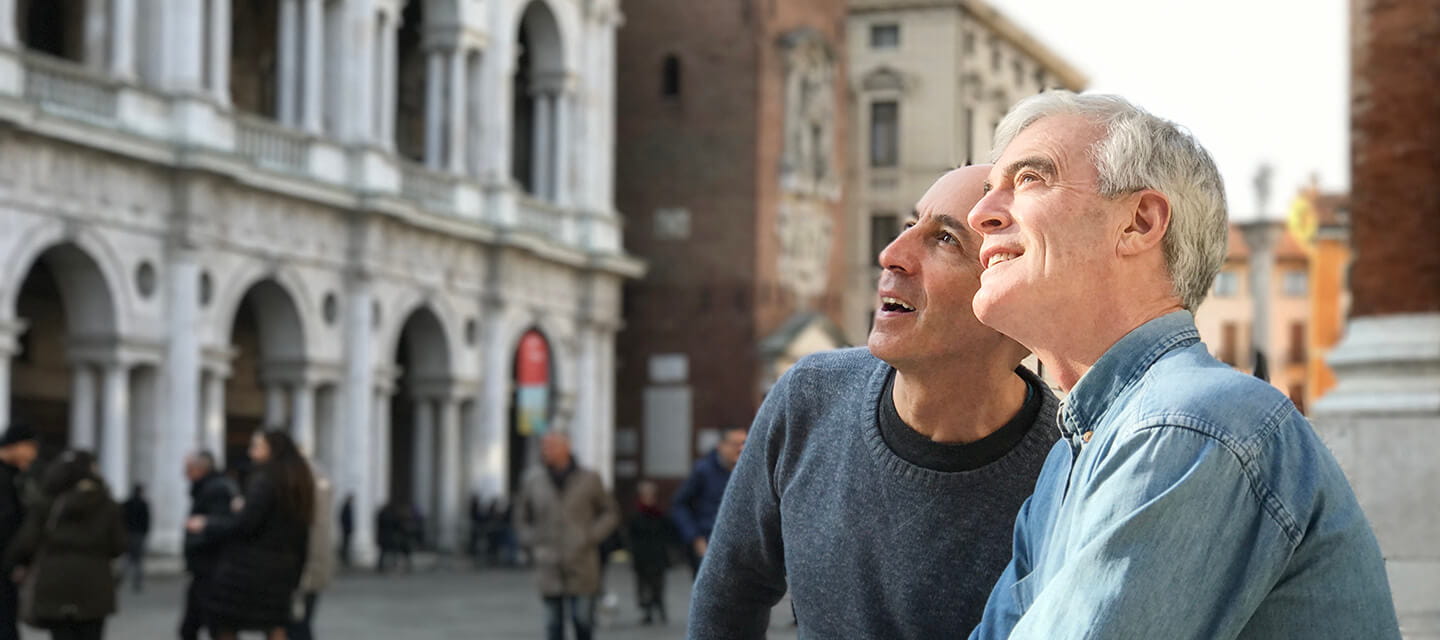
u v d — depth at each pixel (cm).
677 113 5775
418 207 4366
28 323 3919
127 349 3506
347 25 4256
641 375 5784
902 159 6612
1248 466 231
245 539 1342
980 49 6856
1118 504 232
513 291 4872
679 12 5778
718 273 5719
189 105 3619
